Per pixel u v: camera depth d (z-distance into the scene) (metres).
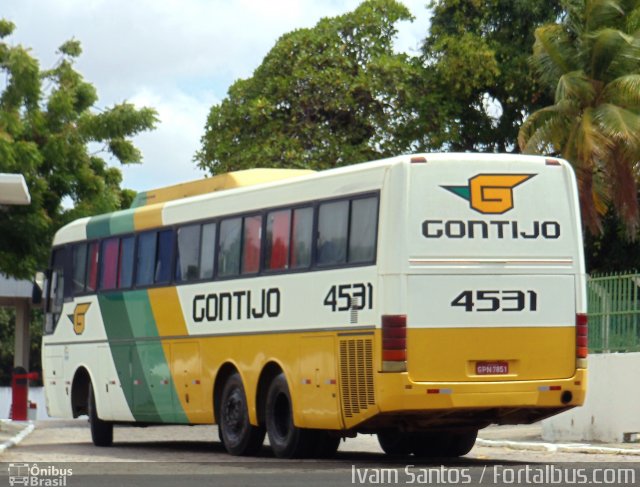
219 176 23.25
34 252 41.25
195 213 22.80
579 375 18.58
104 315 25.72
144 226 24.44
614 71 35.75
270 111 50.19
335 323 18.78
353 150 49.03
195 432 32.91
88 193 42.50
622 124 33.56
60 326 27.59
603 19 36.19
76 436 30.55
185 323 22.84
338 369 18.70
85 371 26.75
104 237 25.97
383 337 17.81
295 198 20.02
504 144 49.59
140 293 24.38
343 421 18.64
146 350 24.16
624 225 42.28
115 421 25.30
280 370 20.55
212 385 21.98
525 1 47.06
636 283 24.33
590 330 25.41
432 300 17.92
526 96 47.94
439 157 18.20
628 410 24.28
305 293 19.55
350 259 18.61
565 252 18.66
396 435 21.69
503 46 47.91
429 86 49.09
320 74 49.59
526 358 18.30
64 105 41.97
